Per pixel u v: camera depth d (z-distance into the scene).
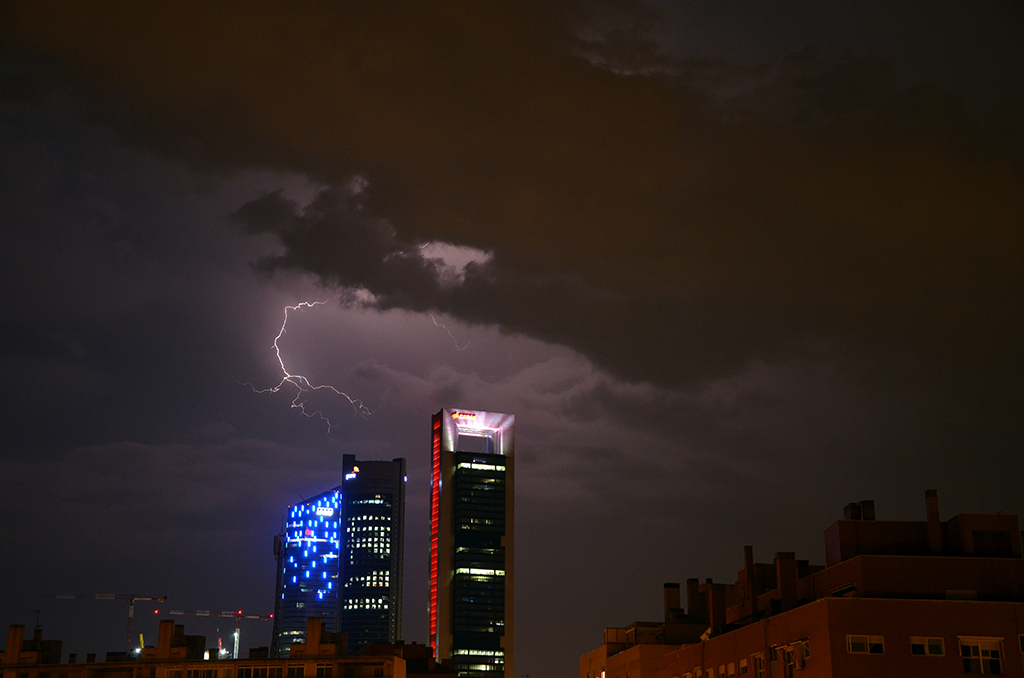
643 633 136.25
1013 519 80.56
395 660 150.50
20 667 149.75
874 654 73.00
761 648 83.94
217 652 163.25
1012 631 73.12
